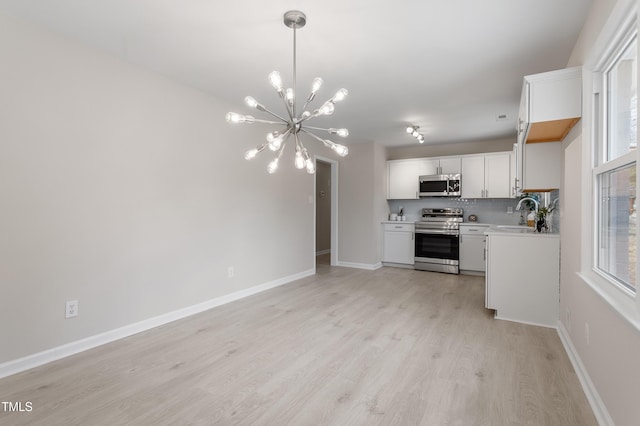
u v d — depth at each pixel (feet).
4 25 6.89
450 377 7.00
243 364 7.56
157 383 6.73
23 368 7.16
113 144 8.77
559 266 9.93
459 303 12.37
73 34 7.72
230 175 12.38
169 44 8.14
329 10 6.68
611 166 5.59
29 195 7.25
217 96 11.73
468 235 17.57
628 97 5.43
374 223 18.92
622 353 4.78
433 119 14.35
